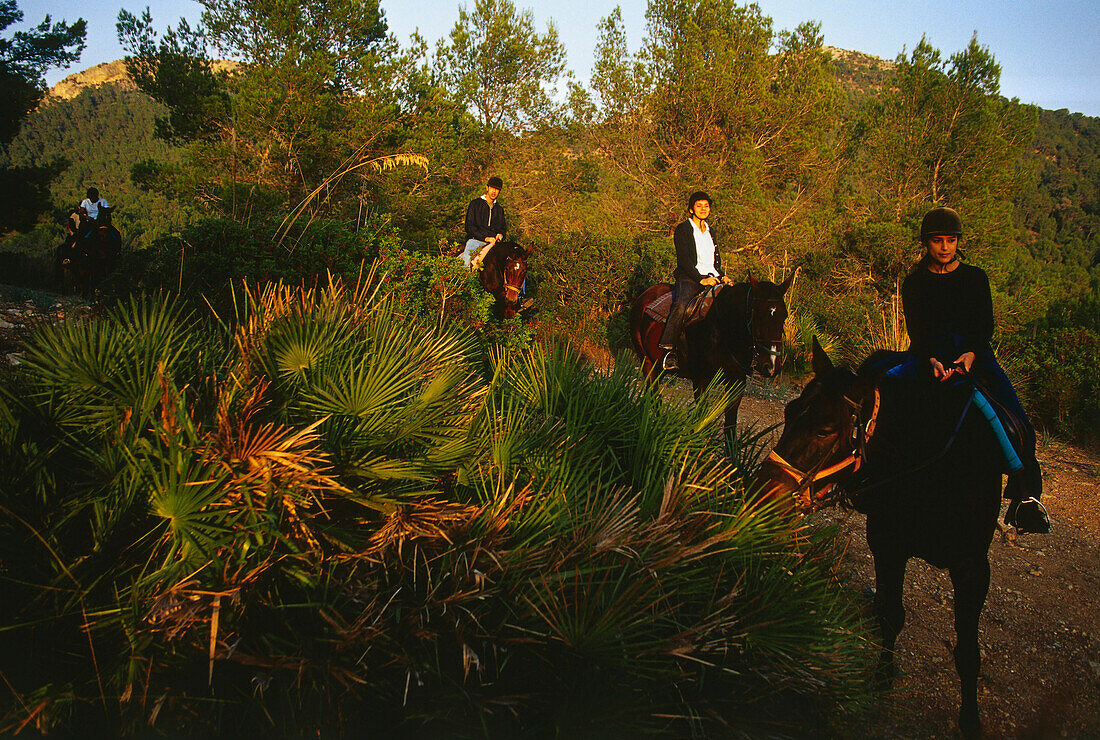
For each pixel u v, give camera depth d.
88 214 13.05
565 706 2.52
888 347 11.02
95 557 2.42
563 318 12.27
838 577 3.61
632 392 3.96
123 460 2.47
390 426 2.82
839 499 3.43
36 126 152.62
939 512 3.23
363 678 2.43
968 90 23.12
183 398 2.60
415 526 2.64
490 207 10.55
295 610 2.50
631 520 2.88
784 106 22.39
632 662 2.56
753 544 3.01
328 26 18.30
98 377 2.59
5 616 2.32
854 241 21.50
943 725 3.47
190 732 2.39
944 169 23.44
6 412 2.52
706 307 6.60
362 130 16.92
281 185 15.88
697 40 22.38
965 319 3.51
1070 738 3.46
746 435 4.09
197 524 2.37
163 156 118.38
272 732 2.42
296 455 2.48
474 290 7.20
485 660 2.57
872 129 24.80
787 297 12.40
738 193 21.19
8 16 20.94
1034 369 9.79
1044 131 128.62
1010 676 3.94
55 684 2.31
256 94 16.09
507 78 26.09
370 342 3.34
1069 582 5.12
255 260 5.93
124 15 19.22
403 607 2.59
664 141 24.00
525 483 3.11
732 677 2.80
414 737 2.50
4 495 2.39
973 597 3.21
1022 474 3.26
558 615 2.53
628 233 21.48
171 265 5.77
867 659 3.37
